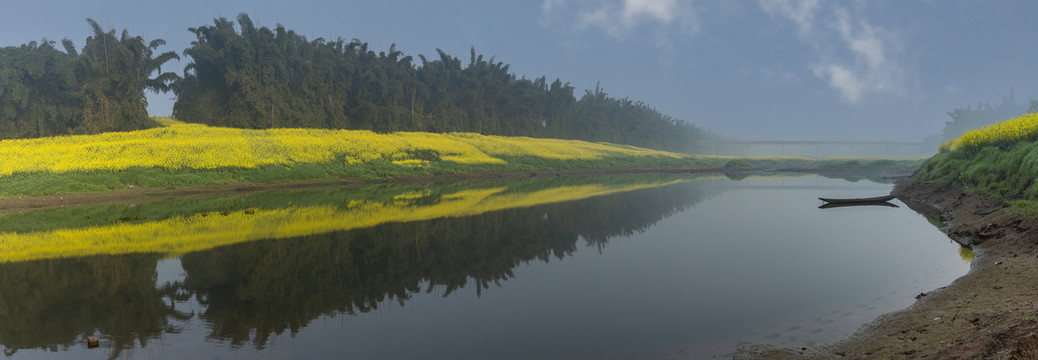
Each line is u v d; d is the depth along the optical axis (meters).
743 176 57.28
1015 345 4.28
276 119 54.53
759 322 7.15
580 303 8.45
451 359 6.12
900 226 16.28
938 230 15.20
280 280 10.20
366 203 25.28
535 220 18.80
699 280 9.81
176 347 6.70
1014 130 21.36
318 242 14.34
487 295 9.02
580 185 39.97
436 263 11.68
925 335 5.57
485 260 11.98
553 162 67.75
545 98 96.12
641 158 83.31
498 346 6.55
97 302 8.79
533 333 7.02
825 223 17.34
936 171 26.59
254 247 13.62
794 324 6.97
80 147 37.28
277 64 55.88
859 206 22.86
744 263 11.26
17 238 15.13
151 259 12.17
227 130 50.19
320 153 45.50
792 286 9.12
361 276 10.51
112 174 30.67
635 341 6.58
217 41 53.97
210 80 55.66
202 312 8.21
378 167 46.34
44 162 31.72
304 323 7.61
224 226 17.38
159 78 50.44
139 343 6.87
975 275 8.44
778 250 12.70
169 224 17.88
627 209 22.38
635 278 10.08
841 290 8.69
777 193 31.33
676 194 30.64
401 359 6.16
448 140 65.69
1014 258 8.93
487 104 84.38
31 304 8.71
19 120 42.88
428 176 48.03
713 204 24.50
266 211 21.78
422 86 73.06
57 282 10.12
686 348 6.25
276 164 39.94
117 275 10.66
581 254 12.59
